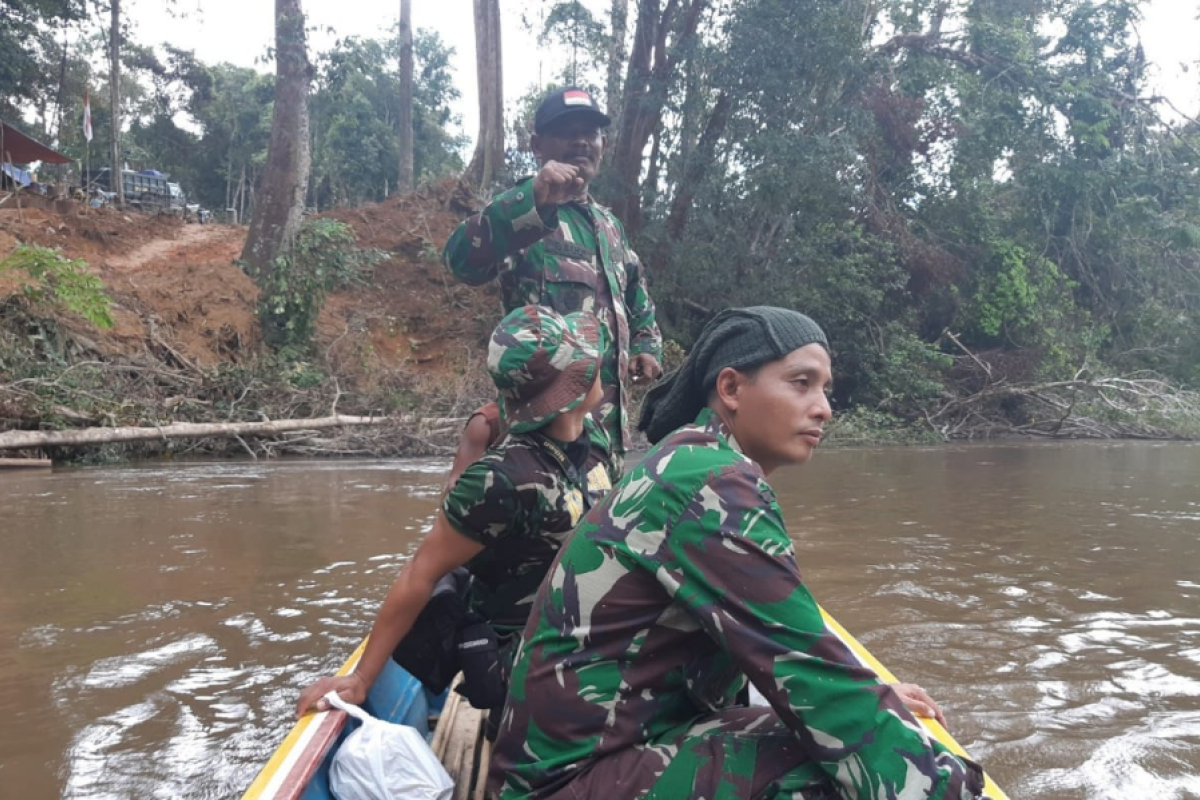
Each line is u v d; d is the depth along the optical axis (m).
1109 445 15.60
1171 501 8.41
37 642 4.01
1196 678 3.59
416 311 17.56
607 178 16.94
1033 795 2.64
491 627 2.44
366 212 19.88
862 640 4.04
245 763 2.86
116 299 13.99
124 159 35.00
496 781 1.82
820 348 1.83
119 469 10.23
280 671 3.67
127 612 4.46
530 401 2.27
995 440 16.92
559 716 1.71
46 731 3.09
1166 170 20.41
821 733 1.57
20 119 26.61
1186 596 4.82
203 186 41.78
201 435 11.63
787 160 16.02
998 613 4.48
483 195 21.06
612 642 1.70
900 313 19.25
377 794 2.12
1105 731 3.08
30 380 10.97
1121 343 21.23
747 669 1.60
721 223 17.17
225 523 6.80
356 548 5.94
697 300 17.42
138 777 2.76
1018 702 3.33
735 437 1.86
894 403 17.47
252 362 13.77
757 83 16.22
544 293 3.39
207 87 40.03
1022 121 19.44
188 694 3.43
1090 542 6.33
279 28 15.79
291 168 15.91
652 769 1.65
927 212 20.02
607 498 1.77
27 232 15.39
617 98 18.56
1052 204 20.47
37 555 5.70
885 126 18.73
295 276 14.78
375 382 14.85
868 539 6.38
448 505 2.25
